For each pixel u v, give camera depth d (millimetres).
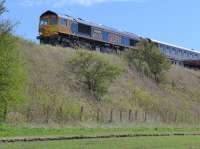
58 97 51938
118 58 73688
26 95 47219
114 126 49500
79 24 68625
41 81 52844
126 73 71000
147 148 27781
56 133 36969
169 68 79188
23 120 43625
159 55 77562
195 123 68750
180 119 67438
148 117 61781
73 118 49656
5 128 37156
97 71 58406
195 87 86000
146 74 76375
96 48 72375
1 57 37344
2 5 38125
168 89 77500
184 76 87250
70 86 56312
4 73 37438
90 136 35625
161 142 32938
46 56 59094
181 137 40219
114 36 76250
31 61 55344
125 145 29062
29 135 34281
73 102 53031
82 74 58656
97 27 72125
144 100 65938
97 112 53156
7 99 37625
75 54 60438
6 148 24891
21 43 57000
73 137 34312
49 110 48000
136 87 68875
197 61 99375
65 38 66750
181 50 95875
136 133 41656
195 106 77625
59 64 59438
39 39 67312
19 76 39281
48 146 26844
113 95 61594
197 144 32531
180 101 75500
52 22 65500
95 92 58281
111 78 59688
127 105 61062
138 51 77500
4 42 38062
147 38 83750
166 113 66875
